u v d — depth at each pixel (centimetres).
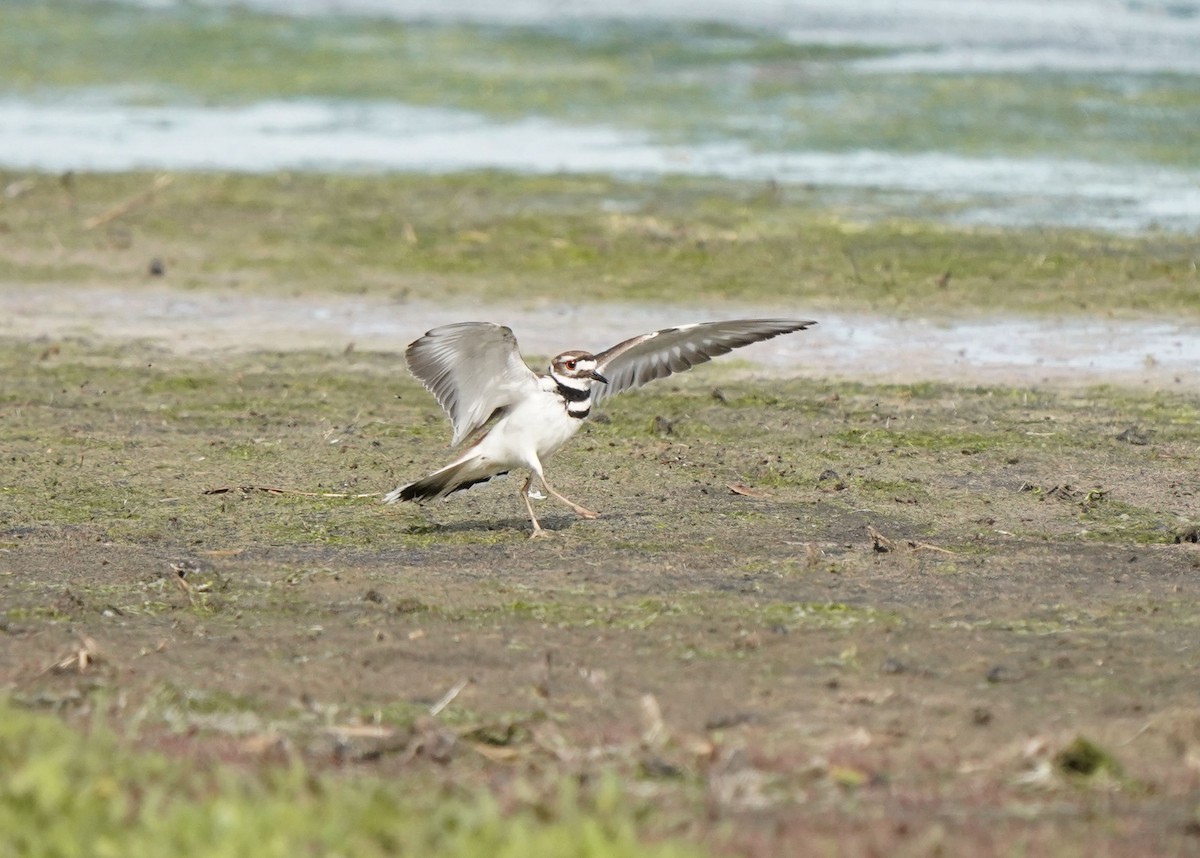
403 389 1766
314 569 1237
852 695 988
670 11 4244
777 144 2922
